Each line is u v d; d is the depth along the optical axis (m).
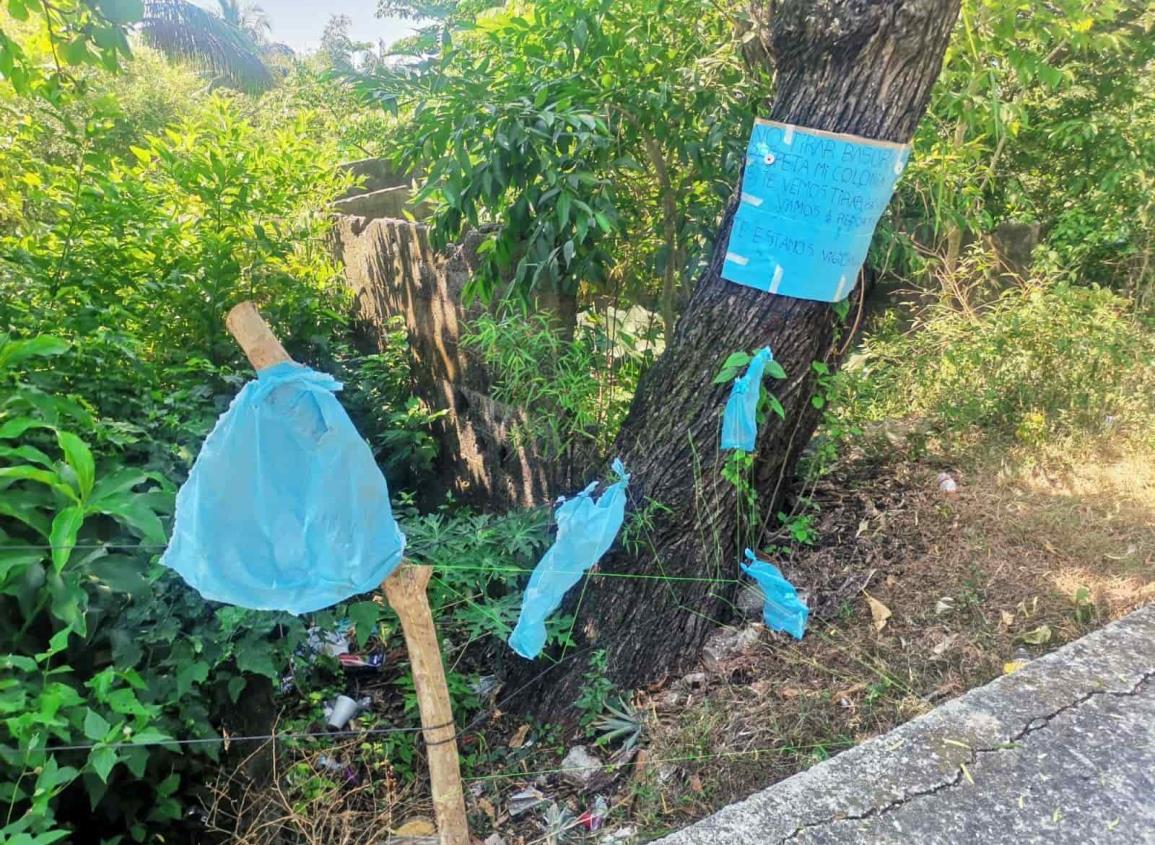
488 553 2.98
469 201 3.06
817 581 2.90
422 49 3.26
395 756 2.61
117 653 2.26
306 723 2.67
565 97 3.05
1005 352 3.93
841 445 3.57
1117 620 2.17
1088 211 5.37
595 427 3.23
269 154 4.79
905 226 4.05
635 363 3.39
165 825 2.39
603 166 3.26
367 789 2.48
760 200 2.41
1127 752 1.70
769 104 3.26
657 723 2.47
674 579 2.63
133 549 2.43
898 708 2.30
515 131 2.86
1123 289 5.31
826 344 2.67
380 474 1.67
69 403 2.36
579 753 2.50
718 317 2.58
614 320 3.55
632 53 3.26
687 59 3.41
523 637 2.35
